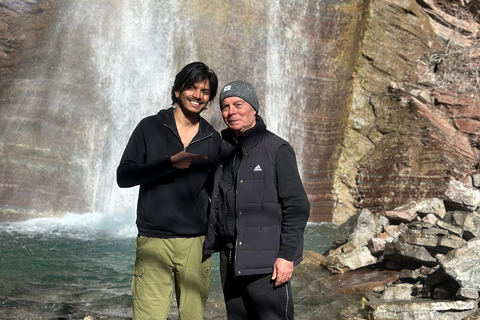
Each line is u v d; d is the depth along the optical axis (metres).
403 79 13.11
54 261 6.28
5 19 11.94
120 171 2.81
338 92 13.15
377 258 5.66
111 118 12.16
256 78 13.46
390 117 12.22
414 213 6.58
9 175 10.72
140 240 2.88
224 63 13.22
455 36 14.05
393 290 4.57
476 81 12.47
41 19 12.24
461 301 3.84
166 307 2.87
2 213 10.22
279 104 13.46
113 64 12.41
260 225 2.66
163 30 13.06
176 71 13.06
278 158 2.70
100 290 5.04
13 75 11.72
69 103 11.76
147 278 2.87
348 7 13.73
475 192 5.55
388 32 13.23
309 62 13.66
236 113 2.74
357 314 4.20
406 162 10.80
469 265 3.97
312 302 4.61
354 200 11.61
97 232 8.64
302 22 13.97
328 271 5.77
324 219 11.69
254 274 2.65
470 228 5.00
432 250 4.92
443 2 14.12
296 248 2.64
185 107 2.92
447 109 11.92
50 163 11.16
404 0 13.41
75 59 12.09
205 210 2.94
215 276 5.68
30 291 4.86
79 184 11.36
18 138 11.08
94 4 12.55
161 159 2.76
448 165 10.46
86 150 11.65
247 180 2.70
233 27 13.50
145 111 12.65
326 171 12.31
